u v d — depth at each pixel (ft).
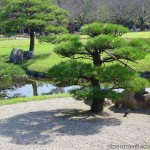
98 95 39.17
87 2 225.97
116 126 37.86
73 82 41.45
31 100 53.78
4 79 67.51
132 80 40.22
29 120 41.24
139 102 45.88
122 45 39.96
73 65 40.06
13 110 47.21
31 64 98.99
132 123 38.93
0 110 47.57
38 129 37.60
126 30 41.91
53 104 49.90
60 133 35.96
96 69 39.55
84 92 39.11
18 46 139.23
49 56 105.91
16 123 40.24
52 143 33.22
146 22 248.11
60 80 40.88
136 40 42.14
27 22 104.37
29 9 108.06
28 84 81.92
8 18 113.29
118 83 40.75
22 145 33.09
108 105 47.75
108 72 38.73
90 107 47.14
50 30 104.63
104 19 223.30
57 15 113.09
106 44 39.19
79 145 32.32
